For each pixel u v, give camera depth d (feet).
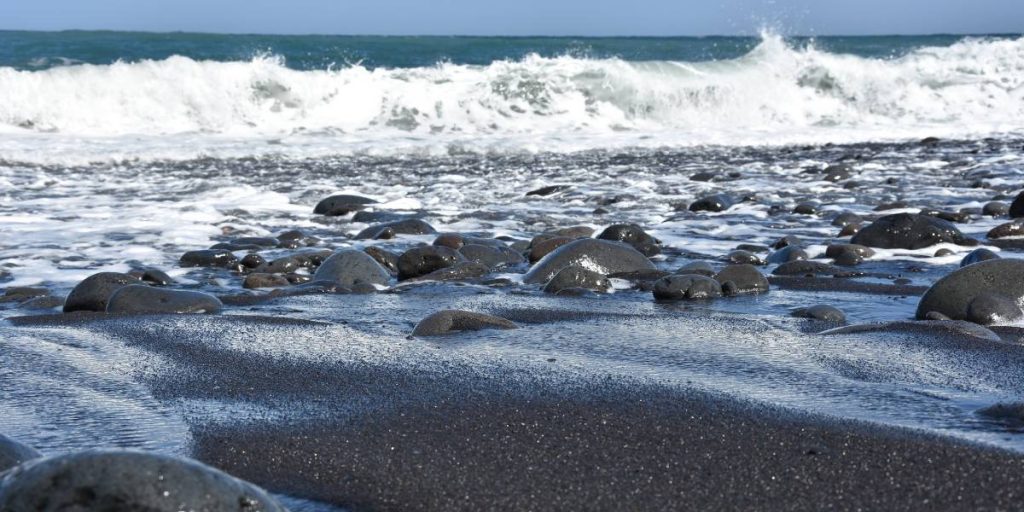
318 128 55.62
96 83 53.06
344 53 76.38
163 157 44.55
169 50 72.18
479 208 31.81
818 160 44.60
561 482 8.90
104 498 6.61
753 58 67.72
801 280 19.85
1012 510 8.16
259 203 32.99
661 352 13.85
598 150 49.60
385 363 13.17
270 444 10.03
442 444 9.87
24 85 51.57
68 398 11.74
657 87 61.87
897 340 14.23
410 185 37.19
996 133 58.08
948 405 11.07
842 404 11.07
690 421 10.34
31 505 6.59
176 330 15.34
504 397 11.40
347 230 28.09
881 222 23.81
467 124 58.44
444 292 19.26
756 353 13.73
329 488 8.99
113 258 23.49
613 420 10.43
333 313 17.25
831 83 66.59
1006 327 15.26
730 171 40.47
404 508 8.52
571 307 17.65
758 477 8.87
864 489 8.57
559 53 86.48
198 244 25.59
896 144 52.26
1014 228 24.25
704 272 20.21
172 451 9.90
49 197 33.63
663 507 8.37
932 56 73.10
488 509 8.45
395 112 57.98
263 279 20.26
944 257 22.26
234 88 55.52
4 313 17.37
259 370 12.92
